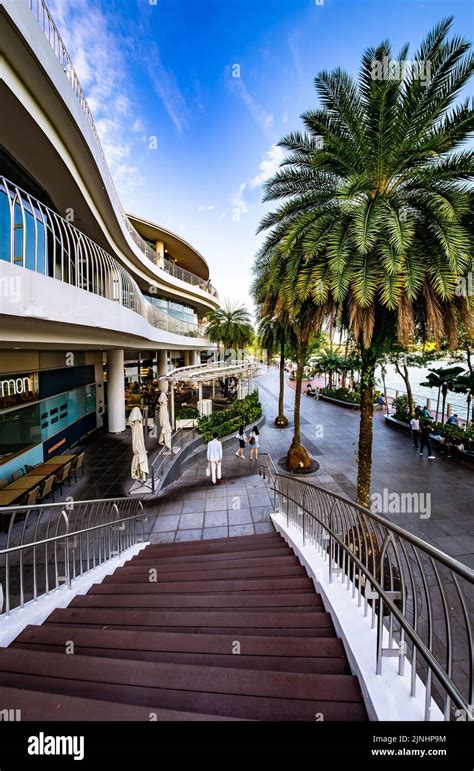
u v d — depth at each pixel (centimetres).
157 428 1477
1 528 685
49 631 286
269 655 251
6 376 851
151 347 1483
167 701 201
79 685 213
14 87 503
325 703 200
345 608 292
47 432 1066
